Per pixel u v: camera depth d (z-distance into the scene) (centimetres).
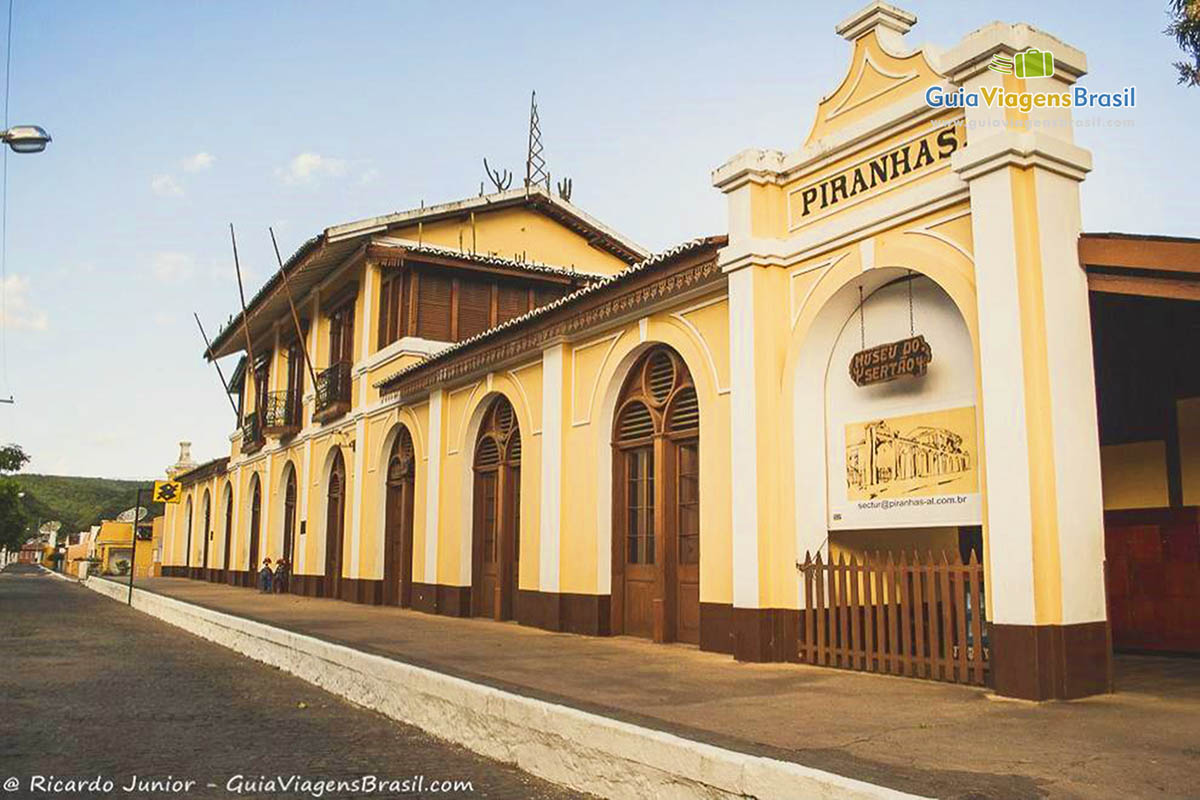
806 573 995
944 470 897
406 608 1980
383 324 2188
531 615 1489
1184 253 753
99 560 6912
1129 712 699
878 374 939
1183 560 1038
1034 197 797
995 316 797
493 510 1708
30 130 1258
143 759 643
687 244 1133
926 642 1023
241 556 3306
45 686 971
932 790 489
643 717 698
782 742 607
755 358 1035
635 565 1327
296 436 2738
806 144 1050
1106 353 1142
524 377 1574
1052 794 483
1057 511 763
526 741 623
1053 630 754
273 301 2706
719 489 1116
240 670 1137
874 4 968
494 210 2291
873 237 952
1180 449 1070
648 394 1303
